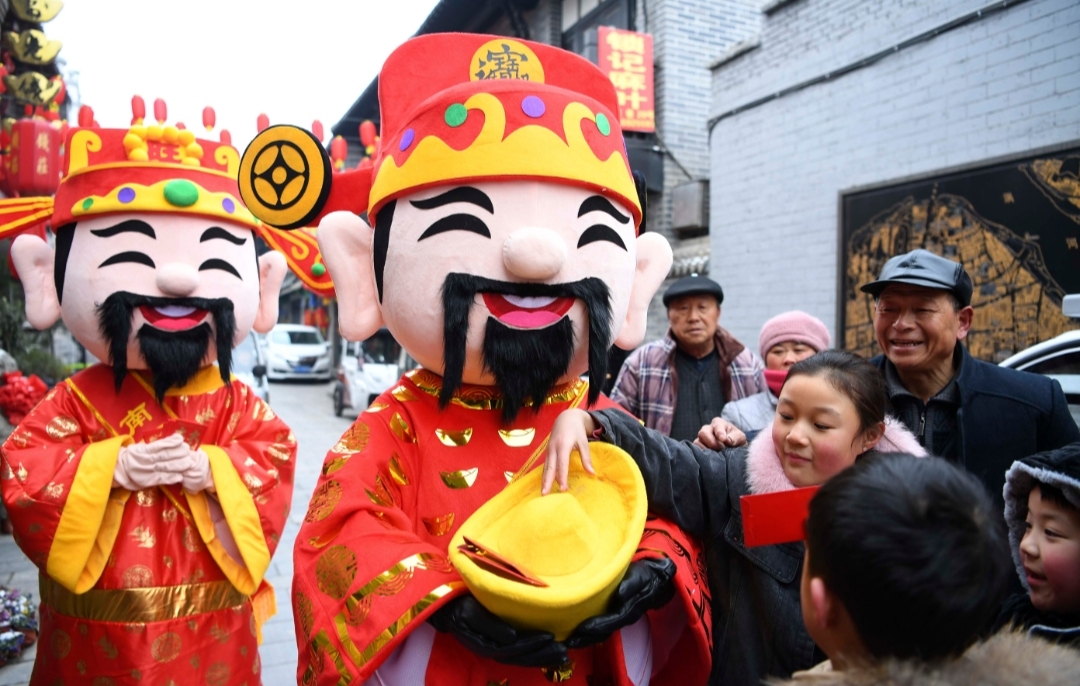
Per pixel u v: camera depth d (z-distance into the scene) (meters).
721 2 8.80
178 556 2.56
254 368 9.14
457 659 1.59
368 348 13.50
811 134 6.14
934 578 0.95
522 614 1.35
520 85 1.70
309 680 1.57
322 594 1.59
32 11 6.20
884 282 2.19
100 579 2.47
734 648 1.63
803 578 1.14
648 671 1.67
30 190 3.35
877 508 1.01
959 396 2.17
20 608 3.87
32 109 5.57
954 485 1.03
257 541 2.61
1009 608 1.61
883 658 1.01
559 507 1.46
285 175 1.98
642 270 1.99
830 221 6.00
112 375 2.72
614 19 9.43
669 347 3.57
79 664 2.46
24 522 2.38
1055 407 2.16
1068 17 4.44
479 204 1.64
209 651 2.56
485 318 1.64
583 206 1.69
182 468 2.48
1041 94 4.58
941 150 5.16
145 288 2.55
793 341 3.01
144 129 2.63
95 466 2.41
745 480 1.65
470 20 11.11
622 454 1.59
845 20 5.80
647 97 8.49
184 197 2.58
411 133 1.73
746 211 6.84
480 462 1.75
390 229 1.73
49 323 2.75
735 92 6.88
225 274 2.70
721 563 1.72
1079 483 1.37
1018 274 4.67
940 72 5.15
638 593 1.47
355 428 1.82
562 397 1.89
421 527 1.70
